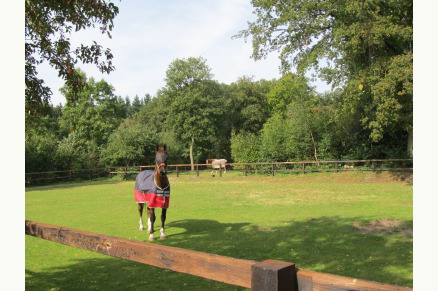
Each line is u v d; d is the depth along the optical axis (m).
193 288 4.91
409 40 16.14
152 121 61.94
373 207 11.29
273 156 25.28
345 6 15.79
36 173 26.33
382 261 5.78
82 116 44.03
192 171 36.59
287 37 18.39
